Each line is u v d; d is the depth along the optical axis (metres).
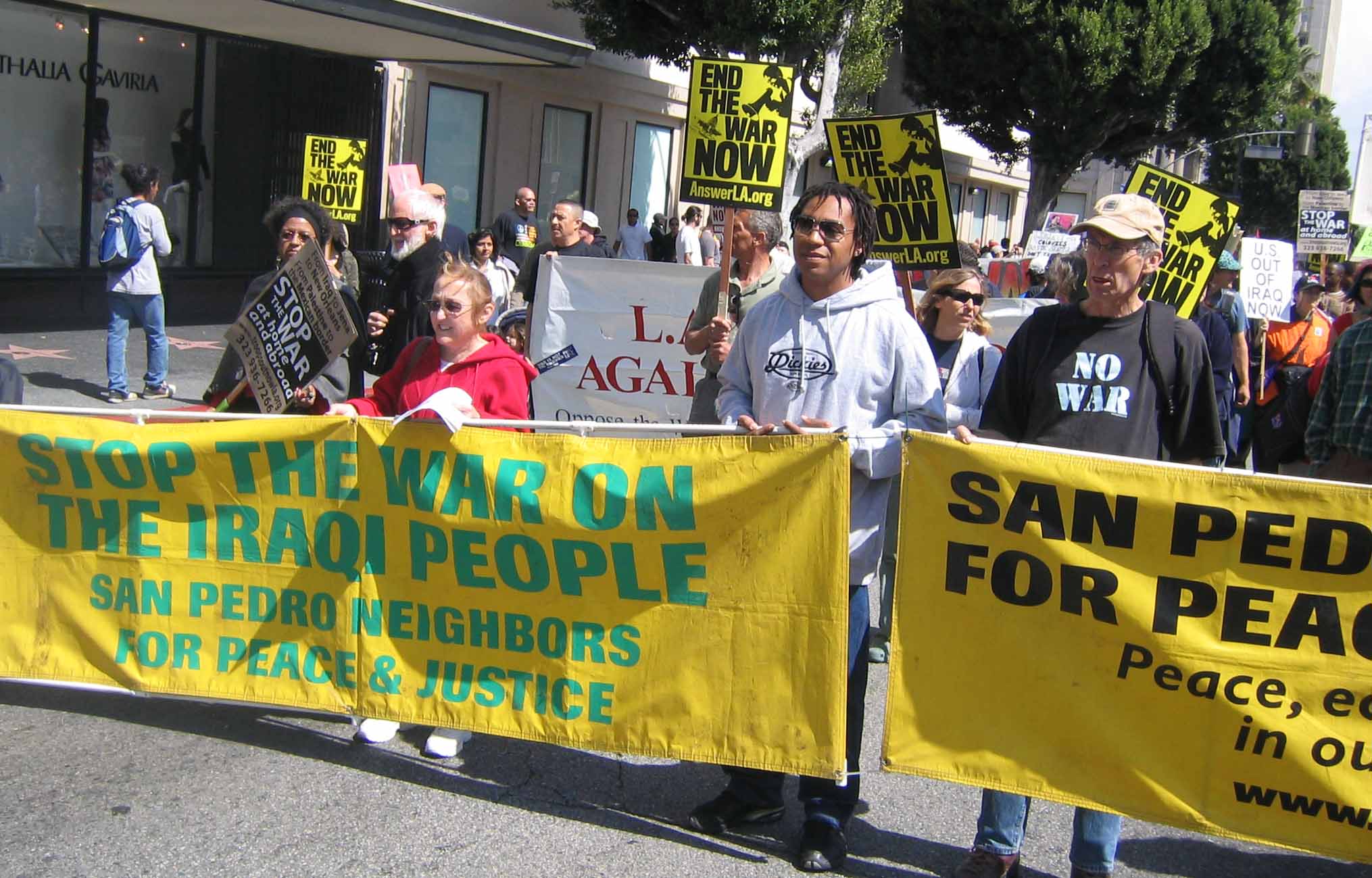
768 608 3.80
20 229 13.38
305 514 4.27
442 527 4.12
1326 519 3.48
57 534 4.49
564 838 3.94
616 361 7.57
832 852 3.83
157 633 4.44
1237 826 3.57
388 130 18.12
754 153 5.94
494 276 10.32
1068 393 3.79
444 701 4.17
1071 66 25.02
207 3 12.81
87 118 13.80
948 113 27.61
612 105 23.11
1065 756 3.64
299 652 4.32
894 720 3.73
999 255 28.52
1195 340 3.74
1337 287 11.75
